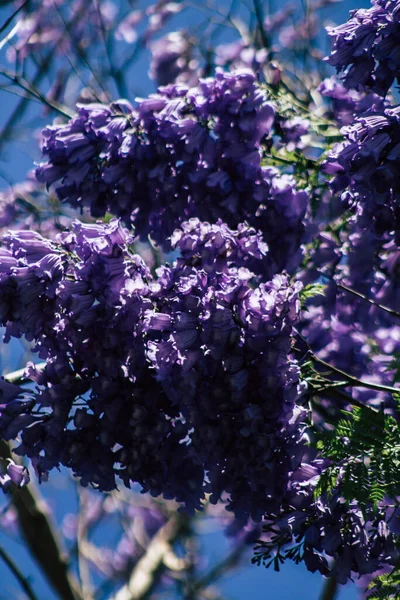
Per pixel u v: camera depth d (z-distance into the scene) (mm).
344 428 4145
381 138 4418
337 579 4254
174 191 4934
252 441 4090
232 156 4887
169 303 4156
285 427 4094
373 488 4035
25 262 4137
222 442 4121
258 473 4145
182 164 4938
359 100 5945
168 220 5027
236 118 4906
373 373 5762
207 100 4910
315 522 4273
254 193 4895
